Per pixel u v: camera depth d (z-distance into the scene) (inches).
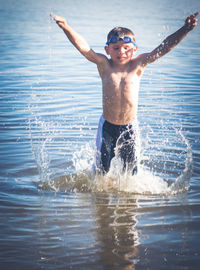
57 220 146.2
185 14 1005.2
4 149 224.5
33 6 1290.6
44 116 287.4
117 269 114.5
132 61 193.0
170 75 422.6
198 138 243.1
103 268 115.1
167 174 195.9
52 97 339.3
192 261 118.1
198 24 857.5
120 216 149.6
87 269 114.5
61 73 430.3
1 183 183.3
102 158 192.9
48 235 134.6
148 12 1092.5
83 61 497.0
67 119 281.1
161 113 293.0
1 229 138.8
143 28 737.0
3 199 165.8
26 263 117.8
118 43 188.1
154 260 118.8
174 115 288.8
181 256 120.9
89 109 306.5
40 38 662.5
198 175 192.7
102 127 194.2
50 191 177.2
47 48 577.6
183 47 597.3
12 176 192.1
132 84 188.5
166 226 140.6
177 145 232.1
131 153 192.9
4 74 419.2
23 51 550.3
